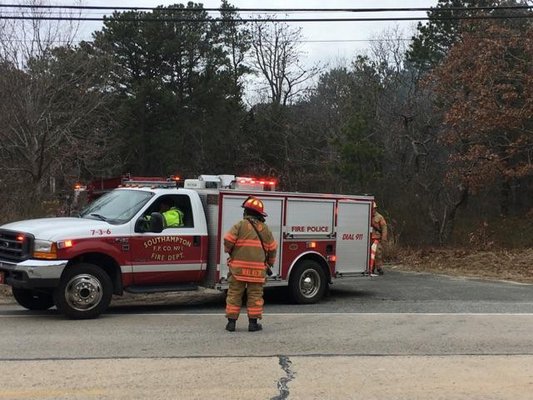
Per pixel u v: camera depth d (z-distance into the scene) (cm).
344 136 2695
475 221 3086
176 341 727
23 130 1981
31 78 2012
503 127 2430
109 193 1034
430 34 3222
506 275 1606
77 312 865
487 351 698
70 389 529
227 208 991
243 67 4609
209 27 4422
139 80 4131
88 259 896
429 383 566
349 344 725
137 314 935
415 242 2692
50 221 912
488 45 2408
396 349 702
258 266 797
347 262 1156
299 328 823
